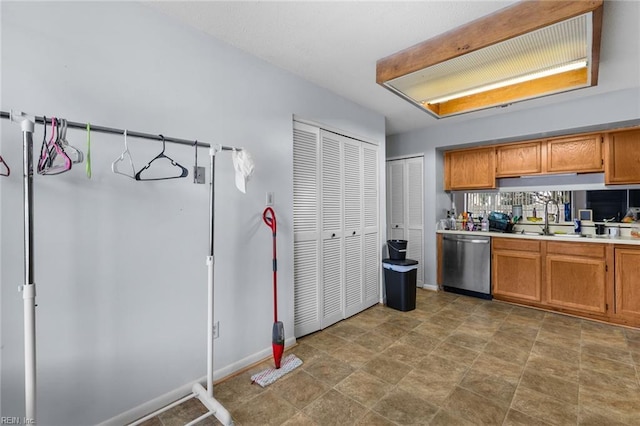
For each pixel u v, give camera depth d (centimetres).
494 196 413
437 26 190
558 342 254
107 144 154
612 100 287
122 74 159
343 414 168
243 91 216
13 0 129
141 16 166
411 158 433
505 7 172
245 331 218
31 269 109
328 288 295
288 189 249
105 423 153
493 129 358
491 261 365
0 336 127
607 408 171
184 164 184
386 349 245
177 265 181
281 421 164
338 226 307
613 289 288
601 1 146
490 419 163
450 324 295
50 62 137
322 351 243
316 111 276
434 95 275
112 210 155
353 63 237
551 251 322
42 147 120
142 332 166
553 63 215
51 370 138
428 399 180
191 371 187
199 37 191
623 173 306
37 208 134
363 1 164
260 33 196
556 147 345
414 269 338
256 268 225
